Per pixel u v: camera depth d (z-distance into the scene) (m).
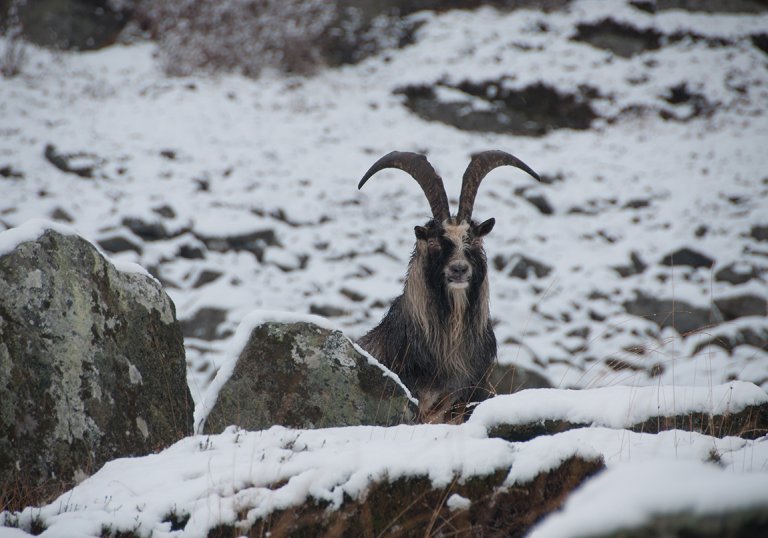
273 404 16.67
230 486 11.76
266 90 63.44
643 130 64.12
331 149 55.91
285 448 13.62
